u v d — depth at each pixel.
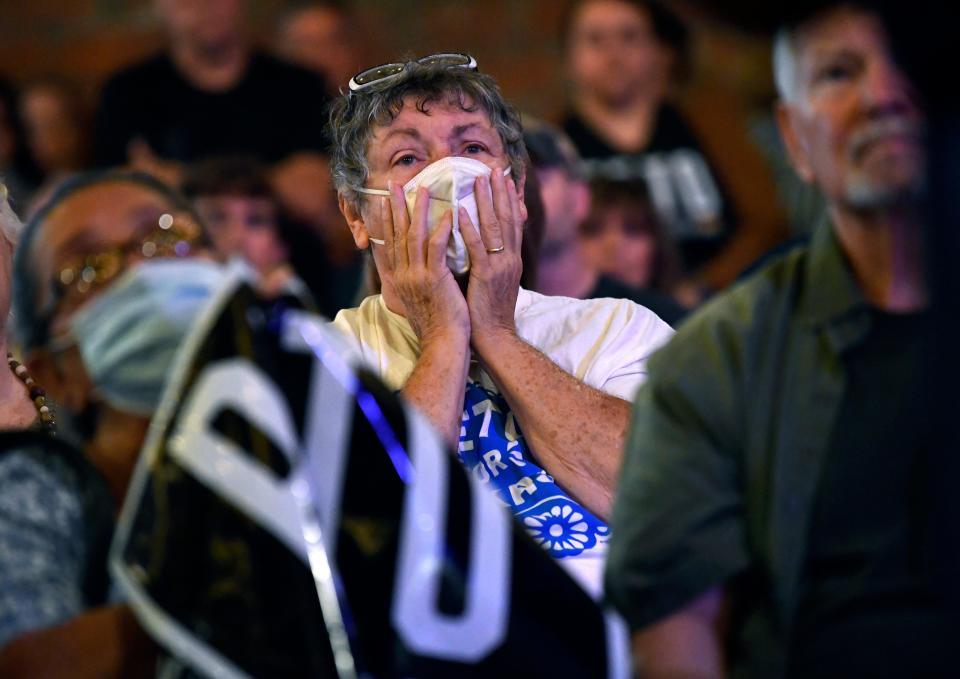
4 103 16.47
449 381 7.13
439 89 7.55
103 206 6.91
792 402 5.43
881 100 5.12
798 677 5.30
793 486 5.37
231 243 13.70
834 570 5.33
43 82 16.77
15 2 18.06
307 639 5.10
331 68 16.69
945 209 4.84
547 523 7.04
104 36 17.78
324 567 5.13
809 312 5.48
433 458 5.42
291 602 5.12
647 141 15.15
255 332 5.29
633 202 12.98
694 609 5.46
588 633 5.52
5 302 6.66
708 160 14.89
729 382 5.50
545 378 7.24
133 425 5.98
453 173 7.30
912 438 5.27
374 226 7.64
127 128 15.83
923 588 5.22
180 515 5.17
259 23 17.41
